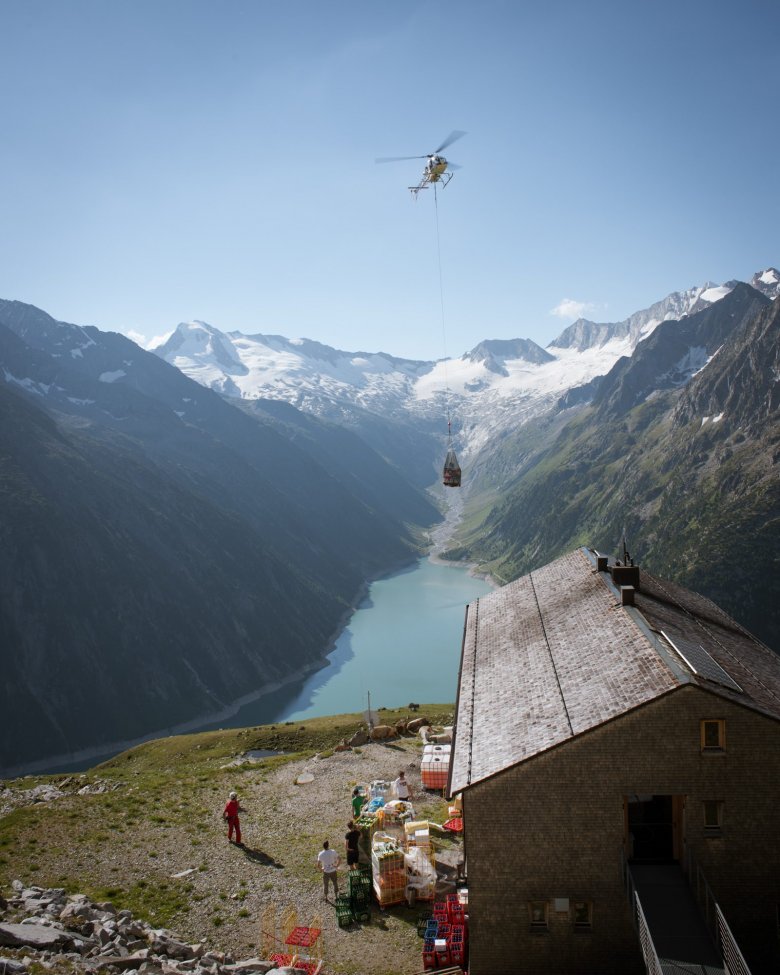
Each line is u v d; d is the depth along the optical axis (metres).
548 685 30.42
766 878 26.09
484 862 26.77
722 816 26.12
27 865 35.69
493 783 26.47
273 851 37.22
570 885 26.45
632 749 26.08
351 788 45.12
